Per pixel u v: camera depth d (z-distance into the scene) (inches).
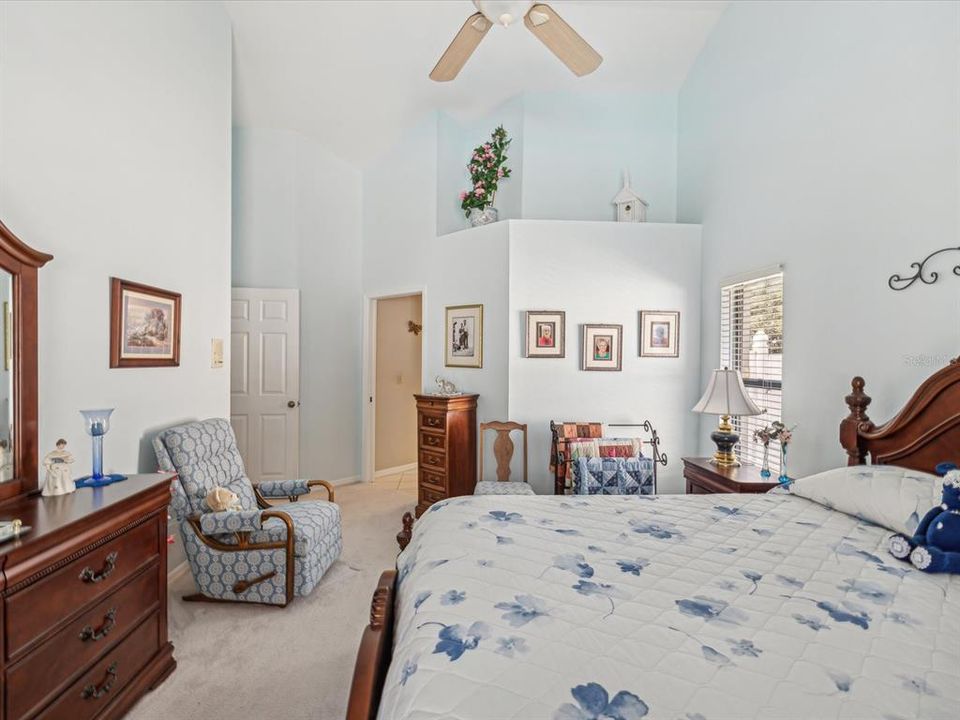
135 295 94.0
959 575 51.1
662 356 148.9
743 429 131.4
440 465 152.1
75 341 80.4
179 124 110.0
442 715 31.4
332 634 89.3
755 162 124.2
